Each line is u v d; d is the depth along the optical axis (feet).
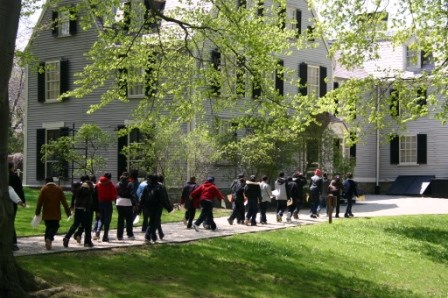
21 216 69.77
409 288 51.55
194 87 59.98
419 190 130.93
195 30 60.59
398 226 79.46
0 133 35.29
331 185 85.92
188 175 91.45
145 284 40.24
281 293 42.70
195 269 46.29
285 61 115.44
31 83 118.62
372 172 139.44
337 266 55.06
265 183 76.43
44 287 36.09
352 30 72.13
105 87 108.58
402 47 137.49
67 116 113.70
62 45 114.01
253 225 73.51
